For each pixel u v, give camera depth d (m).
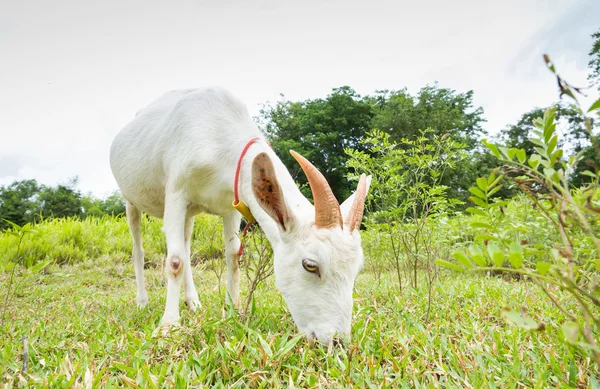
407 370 2.19
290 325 2.90
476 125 36.88
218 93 3.79
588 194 1.36
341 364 2.15
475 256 1.23
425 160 3.97
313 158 32.78
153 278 7.07
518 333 2.66
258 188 2.58
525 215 4.07
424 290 4.07
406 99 32.00
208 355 2.30
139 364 2.28
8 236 8.79
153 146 4.07
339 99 34.59
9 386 2.03
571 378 2.00
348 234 2.51
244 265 3.46
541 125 1.52
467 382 2.00
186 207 3.75
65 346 2.77
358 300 3.56
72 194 44.12
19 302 4.73
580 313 2.83
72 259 8.71
